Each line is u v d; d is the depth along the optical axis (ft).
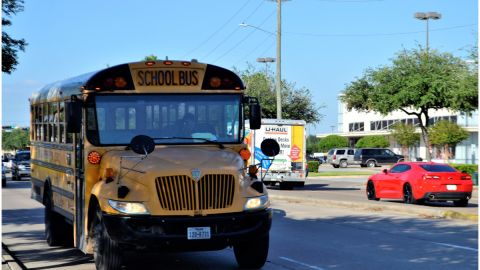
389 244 49.32
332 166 267.59
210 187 34.73
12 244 51.98
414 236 54.08
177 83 38.55
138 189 34.47
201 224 34.32
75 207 40.57
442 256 43.50
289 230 58.59
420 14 202.39
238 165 36.22
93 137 37.55
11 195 112.37
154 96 38.24
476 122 226.17
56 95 46.21
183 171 34.53
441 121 209.26
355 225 62.54
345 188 133.59
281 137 121.39
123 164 35.37
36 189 54.90
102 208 34.78
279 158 121.60
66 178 43.29
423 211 72.33
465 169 132.16
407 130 231.30
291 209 80.64
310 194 111.34
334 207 83.82
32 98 56.24
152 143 34.94
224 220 34.63
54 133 47.01
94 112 37.60
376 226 61.62
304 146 122.21
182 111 38.47
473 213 68.49
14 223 68.28
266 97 236.02
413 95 147.43
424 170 85.66
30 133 58.03
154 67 38.34
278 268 39.37
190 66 38.70
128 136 37.83
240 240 35.01
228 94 39.19
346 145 320.50
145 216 33.91
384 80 153.58
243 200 35.32
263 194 36.19
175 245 34.09
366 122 310.65
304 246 48.49
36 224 67.26
